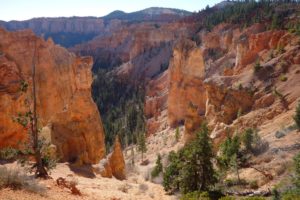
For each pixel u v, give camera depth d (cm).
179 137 8219
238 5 17512
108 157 4144
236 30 13062
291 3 15975
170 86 9919
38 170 2089
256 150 4319
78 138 3772
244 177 3559
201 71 9550
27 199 1435
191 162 3162
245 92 6912
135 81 16850
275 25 11081
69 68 4388
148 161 7612
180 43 9900
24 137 3133
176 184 3409
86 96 4178
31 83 3653
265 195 2794
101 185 2675
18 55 3791
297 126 4594
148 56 18338
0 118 3030
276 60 7431
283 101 6178
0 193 1426
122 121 12350
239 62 9281
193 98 9456
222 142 5597
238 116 6525
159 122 10581
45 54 4050
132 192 2788
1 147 3005
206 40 14388
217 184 3441
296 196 1983
